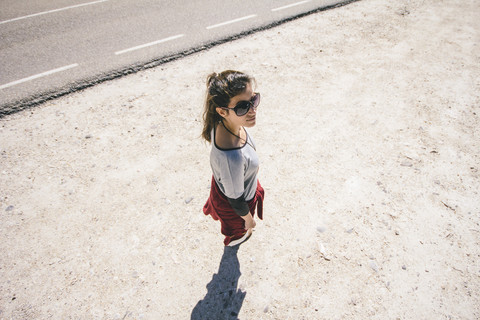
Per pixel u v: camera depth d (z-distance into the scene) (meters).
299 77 4.64
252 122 1.58
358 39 5.48
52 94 4.33
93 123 3.93
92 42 5.47
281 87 4.46
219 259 2.66
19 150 3.58
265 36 5.66
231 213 2.09
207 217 2.97
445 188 3.11
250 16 6.31
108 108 4.15
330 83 4.51
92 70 4.79
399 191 3.11
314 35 5.64
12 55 5.11
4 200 3.08
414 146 3.54
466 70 4.62
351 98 4.23
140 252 2.71
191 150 3.61
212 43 5.45
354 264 2.60
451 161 3.36
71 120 3.97
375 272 2.54
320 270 2.57
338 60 4.97
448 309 2.33
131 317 2.34
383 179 3.22
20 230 2.85
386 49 5.18
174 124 3.93
